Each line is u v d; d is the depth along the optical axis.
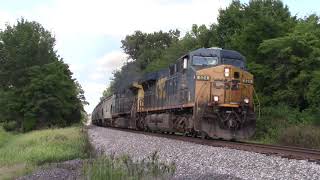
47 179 14.24
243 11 42.34
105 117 64.38
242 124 24.00
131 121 42.34
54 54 60.78
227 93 23.89
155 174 12.44
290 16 37.53
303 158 14.83
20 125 53.78
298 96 29.84
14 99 50.25
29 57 55.44
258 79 32.00
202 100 23.78
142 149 20.53
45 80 50.28
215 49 25.61
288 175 12.24
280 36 33.03
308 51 30.22
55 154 20.75
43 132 37.00
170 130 28.81
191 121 24.75
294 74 30.61
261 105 30.45
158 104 31.92
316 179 11.52
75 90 57.12
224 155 16.30
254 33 33.59
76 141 26.88
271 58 31.69
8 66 55.22
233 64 25.47
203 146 19.41
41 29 65.06
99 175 12.62
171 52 62.88
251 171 13.24
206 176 12.35
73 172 14.90
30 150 23.11
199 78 23.92
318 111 27.41
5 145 32.91
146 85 36.41
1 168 18.55
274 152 16.69
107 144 24.66
